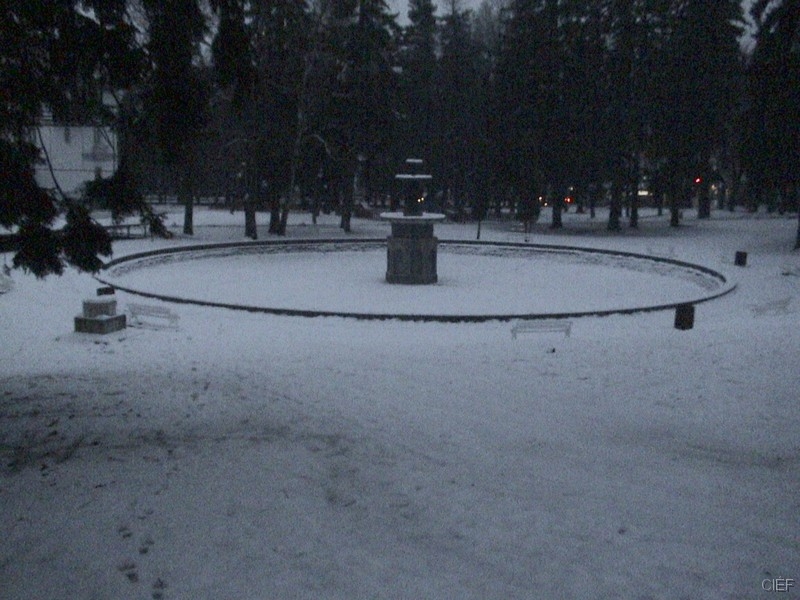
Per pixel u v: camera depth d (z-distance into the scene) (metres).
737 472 7.71
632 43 55.31
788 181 41.78
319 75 49.22
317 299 28.14
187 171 46.62
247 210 50.00
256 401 10.71
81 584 5.25
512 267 40.66
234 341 17.59
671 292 31.53
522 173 59.19
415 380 12.07
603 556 5.82
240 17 9.86
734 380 11.66
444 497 7.02
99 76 9.25
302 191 62.56
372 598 5.15
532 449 8.55
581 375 12.30
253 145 48.91
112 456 8.02
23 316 19.88
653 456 8.28
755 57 40.69
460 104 68.88
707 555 5.82
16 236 9.13
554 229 60.50
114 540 5.94
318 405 10.51
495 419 9.83
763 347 14.05
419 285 32.78
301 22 47.34
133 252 37.84
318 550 5.86
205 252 42.94
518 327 18.69
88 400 10.70
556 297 29.59
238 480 7.32
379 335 19.84
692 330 17.84
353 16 52.16
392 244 32.97
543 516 6.58
